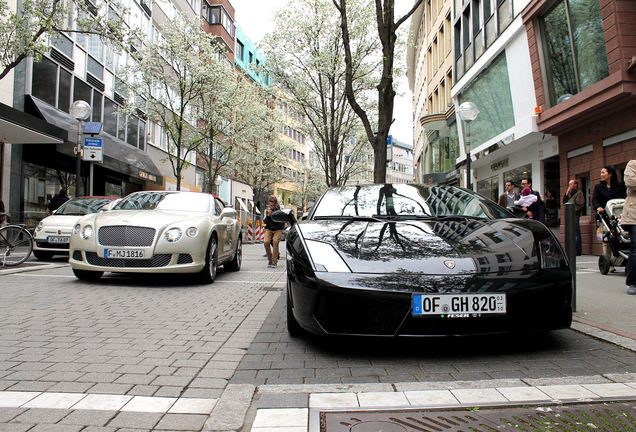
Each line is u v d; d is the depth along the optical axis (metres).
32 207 17.77
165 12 30.41
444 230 3.81
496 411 2.26
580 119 12.28
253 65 24.28
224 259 8.28
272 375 2.92
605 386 2.57
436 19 30.50
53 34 11.21
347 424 2.13
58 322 4.39
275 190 60.97
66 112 19.11
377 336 3.09
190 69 21.59
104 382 2.78
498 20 17.06
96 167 21.89
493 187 20.02
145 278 7.70
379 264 3.24
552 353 3.30
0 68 14.78
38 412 2.32
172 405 2.43
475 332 3.08
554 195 15.42
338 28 21.78
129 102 22.03
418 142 49.25
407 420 2.17
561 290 3.19
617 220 7.36
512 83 16.33
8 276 7.58
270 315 4.86
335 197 4.89
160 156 30.55
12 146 16.36
